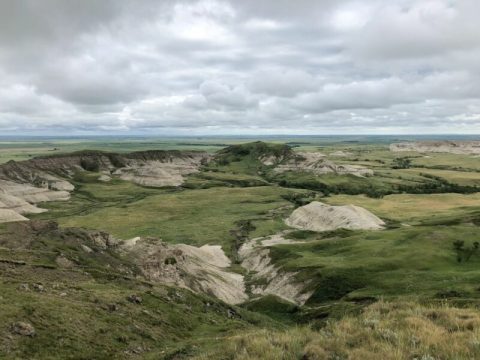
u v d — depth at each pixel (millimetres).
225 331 40969
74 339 27938
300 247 104188
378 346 15750
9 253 53156
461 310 20828
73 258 61812
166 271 76125
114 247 83250
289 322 62781
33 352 24781
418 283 68562
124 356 28438
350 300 66812
